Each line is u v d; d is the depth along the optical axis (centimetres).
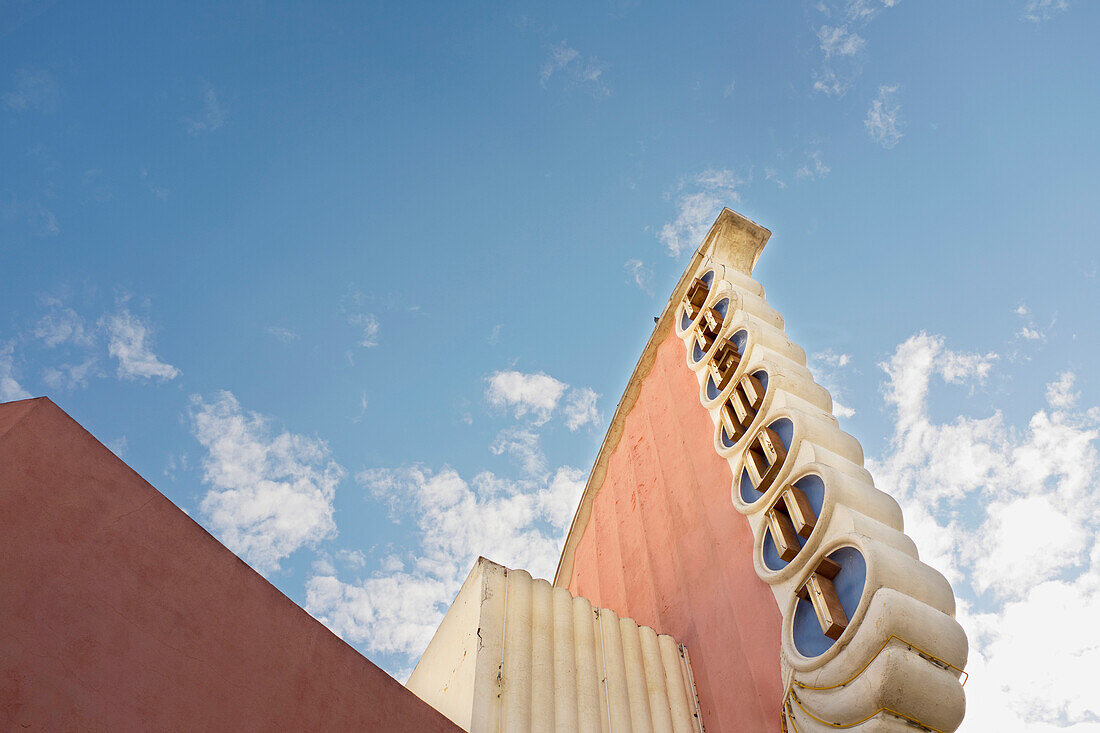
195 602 777
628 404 2192
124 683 689
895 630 994
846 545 1134
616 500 2070
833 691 1040
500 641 1200
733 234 2022
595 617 1353
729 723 1266
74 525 714
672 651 1412
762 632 1280
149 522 775
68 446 741
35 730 620
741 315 1689
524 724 1113
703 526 1583
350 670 892
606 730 1202
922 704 970
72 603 684
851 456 1338
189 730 715
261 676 797
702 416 1764
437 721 955
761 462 1428
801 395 1473
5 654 628
